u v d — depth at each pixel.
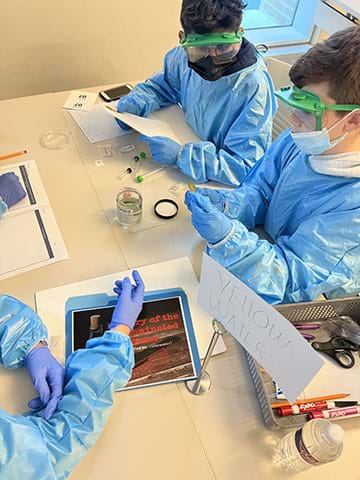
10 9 1.63
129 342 0.81
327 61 0.76
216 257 0.94
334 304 0.89
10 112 1.40
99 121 1.40
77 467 0.70
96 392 0.74
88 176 1.22
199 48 1.10
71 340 0.86
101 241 1.05
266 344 0.66
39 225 1.07
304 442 0.67
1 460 0.60
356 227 0.87
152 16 1.86
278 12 2.28
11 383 0.79
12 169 1.21
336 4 1.80
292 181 1.00
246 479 0.71
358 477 0.72
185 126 1.41
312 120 0.84
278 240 1.03
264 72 1.23
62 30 1.77
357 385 0.82
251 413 0.78
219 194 1.12
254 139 1.24
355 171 0.87
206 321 0.90
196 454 0.73
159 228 1.09
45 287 0.95
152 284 0.97
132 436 0.74
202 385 0.81
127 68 2.02
